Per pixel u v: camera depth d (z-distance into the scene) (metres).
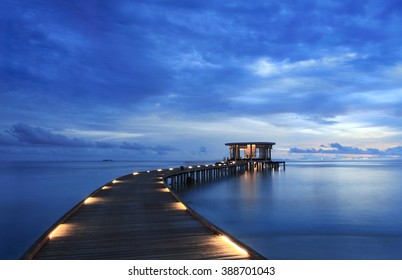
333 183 35.22
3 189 31.95
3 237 14.31
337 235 13.06
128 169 76.25
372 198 23.30
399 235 13.02
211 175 40.59
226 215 17.23
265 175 47.38
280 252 11.07
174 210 10.41
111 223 8.48
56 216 18.78
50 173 59.91
